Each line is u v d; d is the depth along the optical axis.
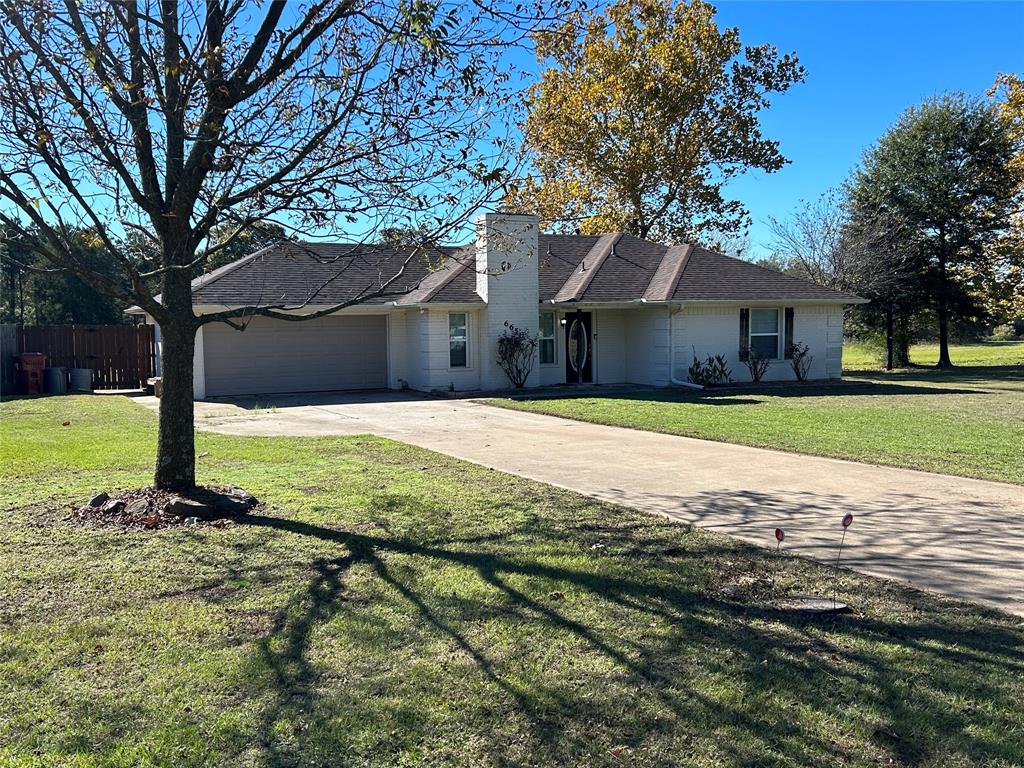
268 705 3.29
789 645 3.90
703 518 6.48
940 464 8.81
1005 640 3.96
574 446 10.51
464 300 19.28
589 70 30.09
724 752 2.94
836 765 2.86
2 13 5.23
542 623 4.17
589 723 3.15
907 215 31.33
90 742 3.00
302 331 20.16
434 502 6.93
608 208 31.56
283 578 4.88
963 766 2.85
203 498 6.58
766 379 21.52
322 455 9.59
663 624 4.16
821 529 6.12
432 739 3.03
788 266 33.62
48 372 20.38
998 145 30.17
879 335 33.72
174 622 4.17
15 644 3.89
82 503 6.75
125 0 5.55
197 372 18.72
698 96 30.52
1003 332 62.06
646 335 21.02
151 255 7.60
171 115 5.94
